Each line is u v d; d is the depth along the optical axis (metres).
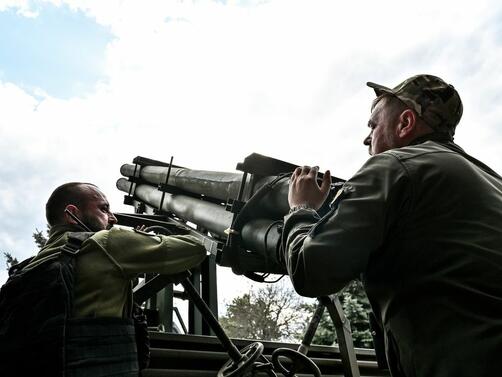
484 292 0.96
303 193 1.32
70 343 1.23
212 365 2.32
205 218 3.07
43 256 1.44
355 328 7.23
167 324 3.08
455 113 1.35
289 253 1.15
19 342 1.21
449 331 0.96
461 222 1.05
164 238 1.64
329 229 1.07
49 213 1.73
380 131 1.41
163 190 4.00
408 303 1.04
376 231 1.06
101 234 1.50
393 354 1.10
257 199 2.08
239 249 2.18
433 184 1.09
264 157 2.20
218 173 3.09
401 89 1.38
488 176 1.21
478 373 0.90
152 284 2.04
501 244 1.01
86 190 1.81
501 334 0.90
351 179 1.16
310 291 1.07
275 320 15.45
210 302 3.10
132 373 1.36
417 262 1.04
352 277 1.06
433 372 0.96
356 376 2.42
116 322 1.37
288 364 2.56
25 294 1.28
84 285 1.37
